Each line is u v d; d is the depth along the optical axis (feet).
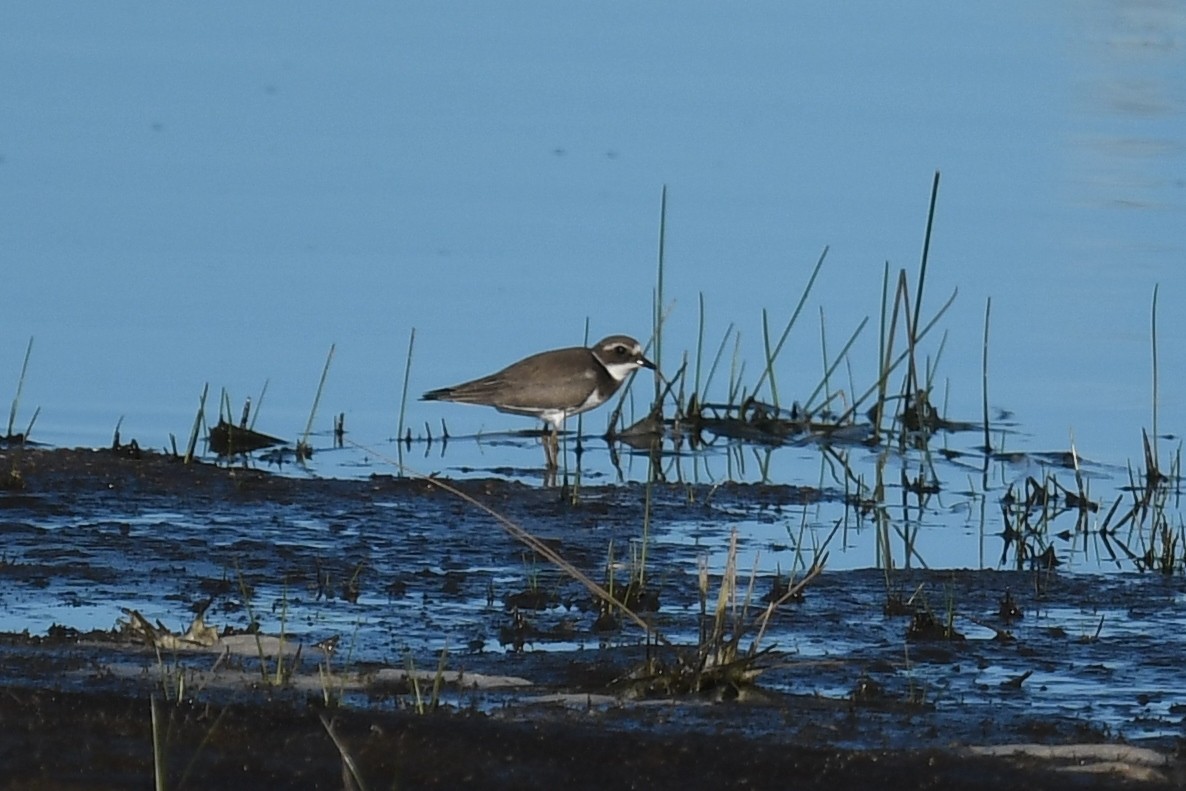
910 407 73.00
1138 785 32.71
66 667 39.55
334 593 49.42
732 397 74.64
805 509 62.08
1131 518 61.31
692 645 44.16
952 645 45.37
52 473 61.05
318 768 32.12
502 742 34.12
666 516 60.18
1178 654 45.09
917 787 32.35
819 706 38.93
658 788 31.83
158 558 52.37
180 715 35.14
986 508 62.54
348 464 66.69
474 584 50.88
